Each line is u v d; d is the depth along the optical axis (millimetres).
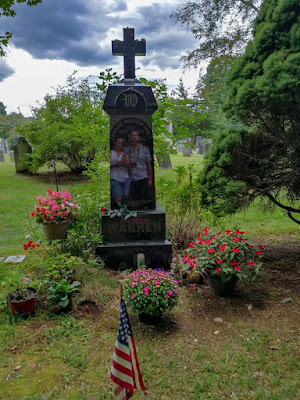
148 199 4820
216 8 12320
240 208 4684
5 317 3375
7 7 5102
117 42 4789
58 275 3695
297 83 3436
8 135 40312
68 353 2836
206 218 5742
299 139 4156
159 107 6270
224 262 3633
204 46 13289
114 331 3170
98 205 5230
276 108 4031
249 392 2418
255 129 4750
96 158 7625
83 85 15094
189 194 5969
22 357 2807
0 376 2592
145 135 4695
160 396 2395
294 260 4938
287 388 2430
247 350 2885
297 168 4242
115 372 2172
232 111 4543
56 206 4738
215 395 2387
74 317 3379
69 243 4789
